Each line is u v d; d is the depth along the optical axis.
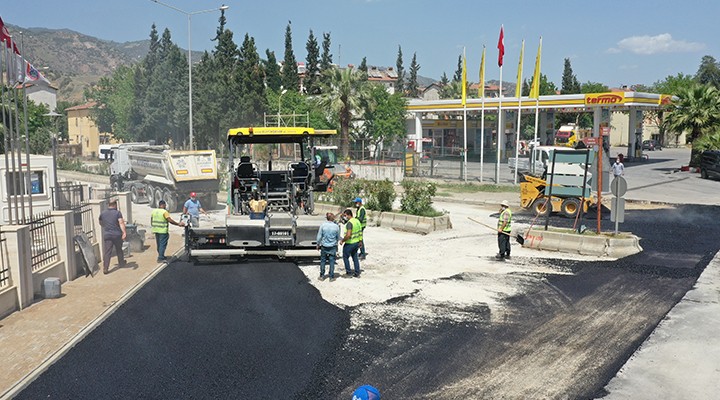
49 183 20.14
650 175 38.19
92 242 15.75
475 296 12.19
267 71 72.62
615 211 16.69
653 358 8.81
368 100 48.69
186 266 15.24
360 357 8.90
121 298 12.07
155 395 7.67
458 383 7.97
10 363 8.69
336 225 13.59
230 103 56.59
